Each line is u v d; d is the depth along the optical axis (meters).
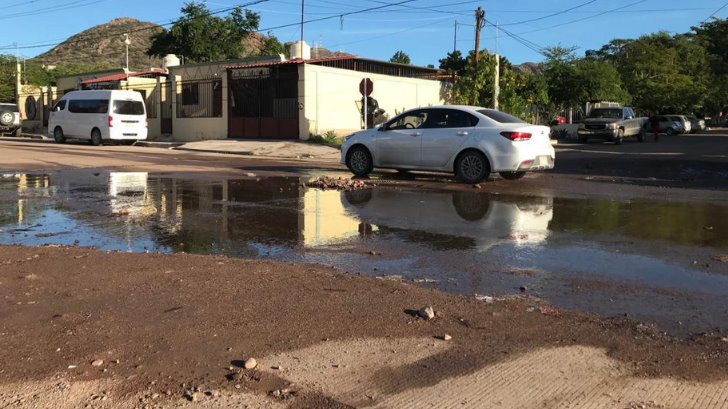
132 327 4.38
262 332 4.31
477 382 3.59
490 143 12.29
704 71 61.94
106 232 7.92
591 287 5.50
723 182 13.51
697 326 4.55
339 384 3.55
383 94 33.06
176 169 16.11
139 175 14.51
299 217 8.93
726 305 5.03
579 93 42.19
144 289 5.25
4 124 37.09
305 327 4.41
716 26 38.16
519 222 8.52
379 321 4.55
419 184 12.72
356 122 31.19
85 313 4.65
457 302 5.02
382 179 13.62
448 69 47.59
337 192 11.53
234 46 47.62
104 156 20.59
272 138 29.20
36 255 6.45
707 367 3.83
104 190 11.77
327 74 29.06
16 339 4.14
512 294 5.29
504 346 4.13
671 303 5.07
